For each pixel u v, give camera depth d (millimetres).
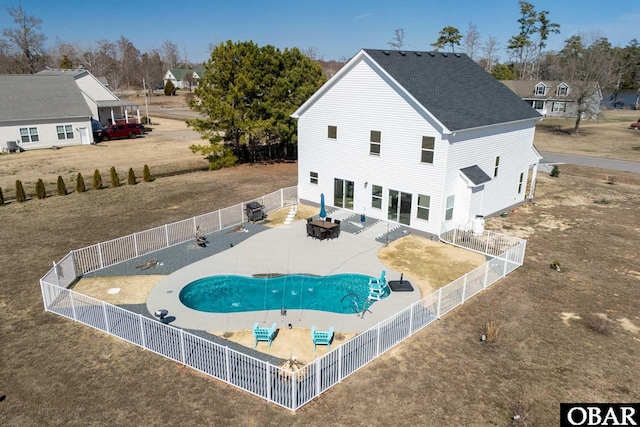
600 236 24109
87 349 14125
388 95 23875
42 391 12211
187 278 18969
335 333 14875
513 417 11219
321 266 20359
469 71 30047
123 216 27484
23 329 15234
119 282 18625
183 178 37812
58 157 45781
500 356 13734
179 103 106375
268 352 13789
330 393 12109
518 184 29125
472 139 23828
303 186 30094
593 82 61219
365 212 27047
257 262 20734
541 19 123938
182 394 12078
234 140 43594
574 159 46188
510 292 17906
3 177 37469
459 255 21641
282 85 40312
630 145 54125
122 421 11125
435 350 14047
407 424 11016
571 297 17484
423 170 23391
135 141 56250
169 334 13969
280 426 10953
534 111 28875
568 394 12117
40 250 22109
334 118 26859
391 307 16625
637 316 16078
